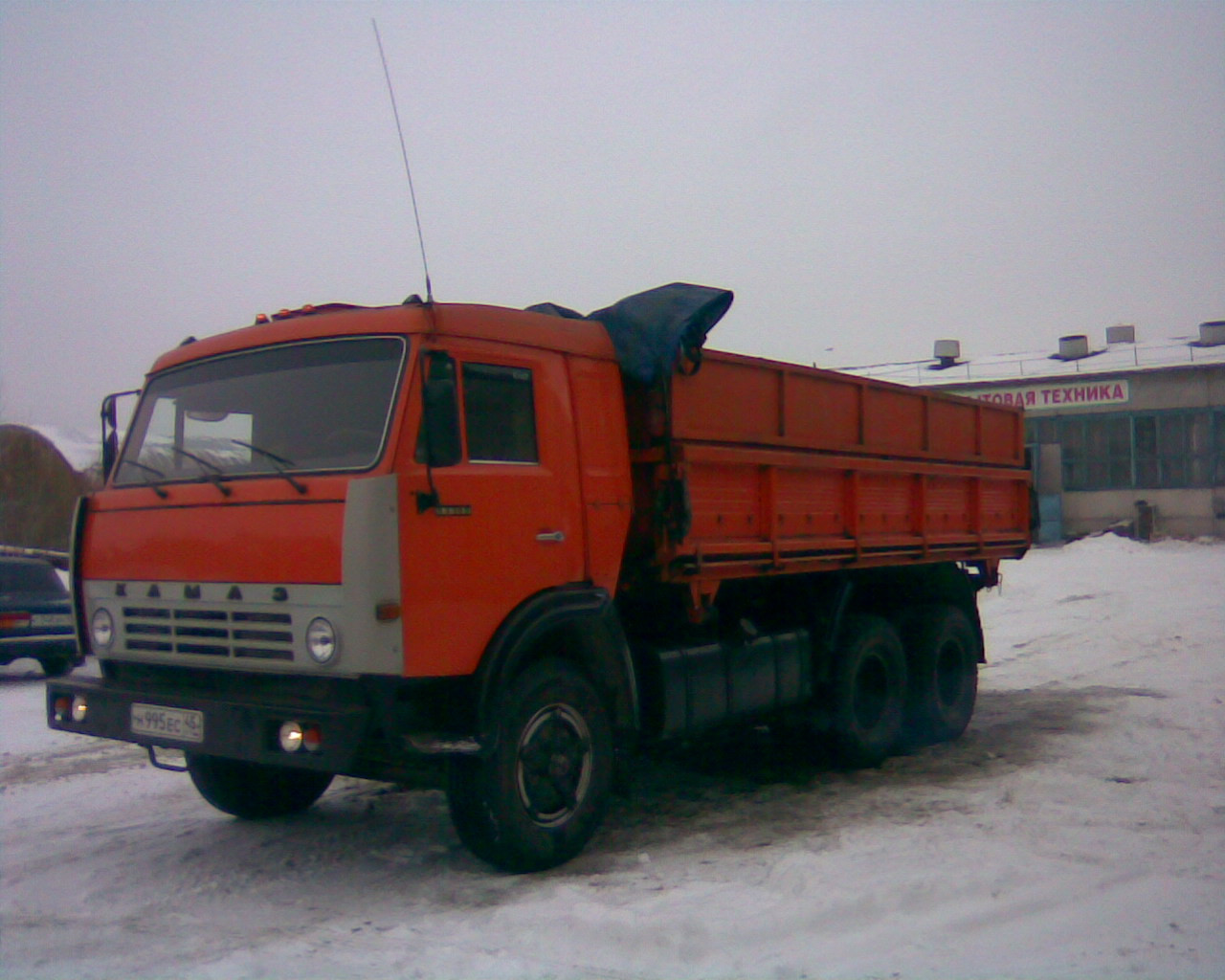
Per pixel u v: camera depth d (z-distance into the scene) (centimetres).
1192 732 906
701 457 659
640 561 655
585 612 589
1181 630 1563
